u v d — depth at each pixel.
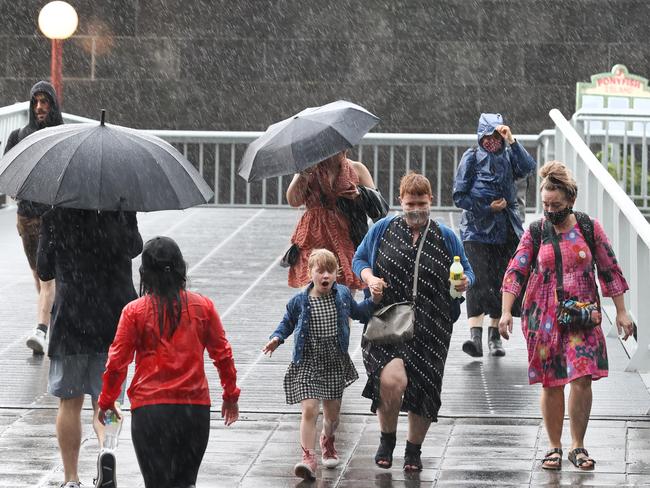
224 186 57.31
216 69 57.91
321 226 24.14
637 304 26.00
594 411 23.30
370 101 57.56
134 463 20.59
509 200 27.77
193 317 17.06
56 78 52.31
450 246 20.08
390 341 19.52
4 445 21.56
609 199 29.89
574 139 33.44
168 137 48.41
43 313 28.16
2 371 26.64
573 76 57.12
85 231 19.03
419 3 57.25
